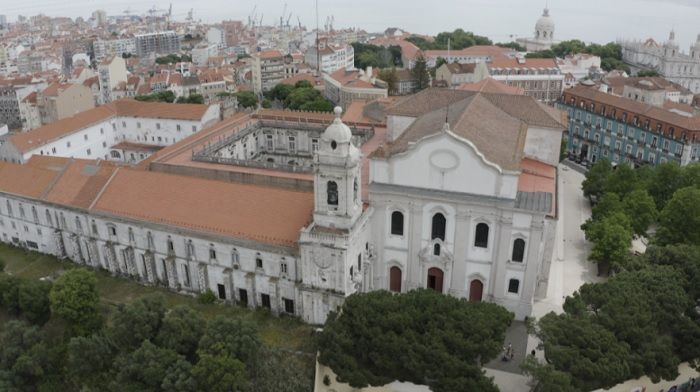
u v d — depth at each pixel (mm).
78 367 72938
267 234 84938
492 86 121750
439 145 80312
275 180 101688
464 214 82062
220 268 89562
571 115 173125
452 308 71812
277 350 75375
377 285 91625
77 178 104750
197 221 89438
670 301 73812
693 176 114875
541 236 80188
